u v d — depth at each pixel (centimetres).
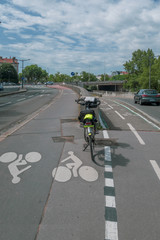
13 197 330
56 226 264
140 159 491
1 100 2383
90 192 345
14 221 274
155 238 245
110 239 244
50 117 1096
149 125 898
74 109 1416
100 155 516
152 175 409
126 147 579
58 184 372
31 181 384
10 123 985
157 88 5662
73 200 322
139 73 7638
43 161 478
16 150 557
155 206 308
